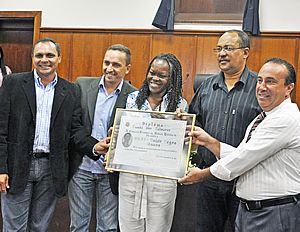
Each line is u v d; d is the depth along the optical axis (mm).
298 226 1856
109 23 5902
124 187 2271
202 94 2580
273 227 1863
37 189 2523
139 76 5809
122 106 2520
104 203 2592
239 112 2385
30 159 2443
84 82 2658
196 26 5715
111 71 2504
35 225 2561
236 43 2432
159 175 2141
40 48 2418
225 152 2131
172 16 5684
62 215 2963
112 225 2592
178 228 2742
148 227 2256
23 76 2484
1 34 6273
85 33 5949
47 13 6059
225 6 5660
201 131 2160
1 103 2426
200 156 2469
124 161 2215
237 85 2439
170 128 2193
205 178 2029
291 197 1859
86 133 2516
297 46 5379
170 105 2273
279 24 5465
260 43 5477
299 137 1844
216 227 2451
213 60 5625
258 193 1901
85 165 2570
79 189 2598
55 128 2467
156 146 2191
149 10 5805
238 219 2027
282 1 5453
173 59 2281
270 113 1923
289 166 1865
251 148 1873
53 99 2482
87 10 5957
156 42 5766
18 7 6148
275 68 1876
